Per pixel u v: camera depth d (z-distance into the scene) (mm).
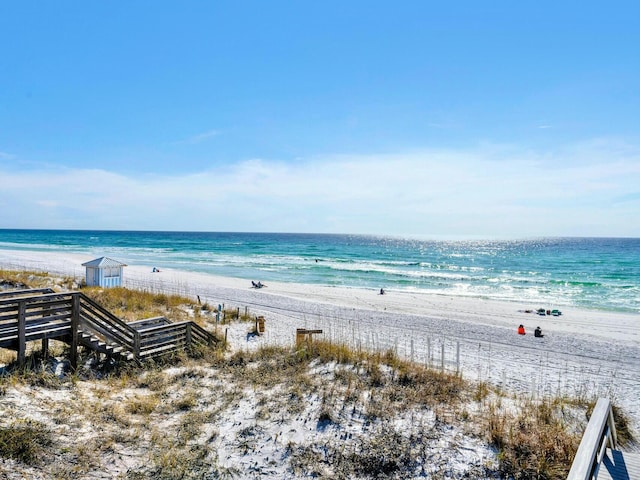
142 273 47625
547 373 15750
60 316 11047
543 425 8969
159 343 13727
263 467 7516
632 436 9680
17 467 6367
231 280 44281
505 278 50938
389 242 173000
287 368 12586
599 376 15703
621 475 6238
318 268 59344
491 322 26203
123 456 7324
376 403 9930
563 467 7277
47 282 27750
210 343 15688
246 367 12758
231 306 27578
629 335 23344
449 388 11234
